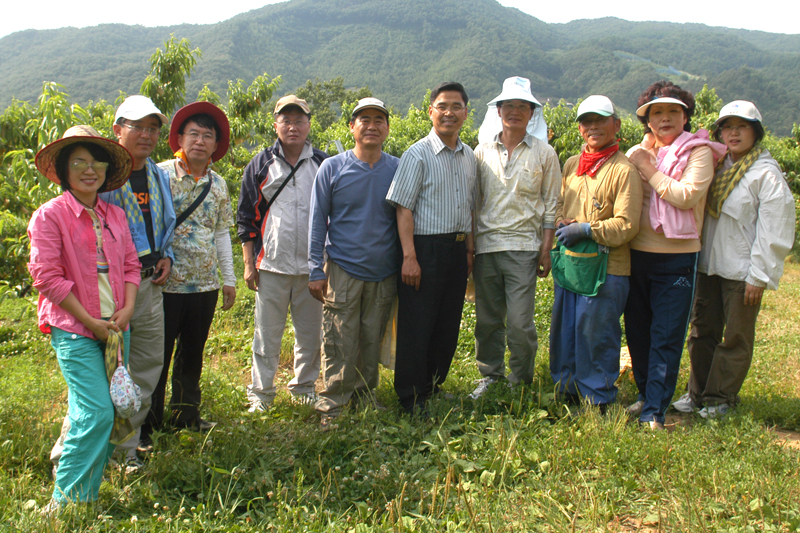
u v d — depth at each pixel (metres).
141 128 3.31
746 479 2.95
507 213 4.12
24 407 4.05
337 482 2.98
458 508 2.75
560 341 4.21
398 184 3.87
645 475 3.11
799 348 5.92
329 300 3.99
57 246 2.77
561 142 12.17
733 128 3.97
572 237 3.88
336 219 3.98
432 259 3.94
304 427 3.69
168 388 4.51
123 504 2.79
